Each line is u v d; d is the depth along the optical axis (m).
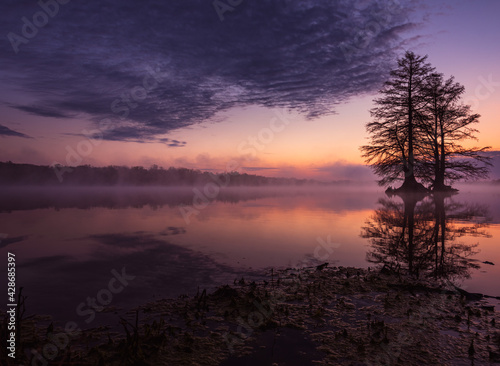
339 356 3.04
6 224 12.37
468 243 8.66
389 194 38.25
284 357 3.01
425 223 12.73
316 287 5.15
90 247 8.12
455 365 2.88
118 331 3.55
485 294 4.86
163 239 9.23
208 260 6.86
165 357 2.97
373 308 4.30
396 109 32.28
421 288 5.10
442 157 32.56
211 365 2.86
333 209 20.00
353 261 6.85
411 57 30.78
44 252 7.54
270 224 12.59
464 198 30.72
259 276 5.76
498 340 3.37
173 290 4.98
